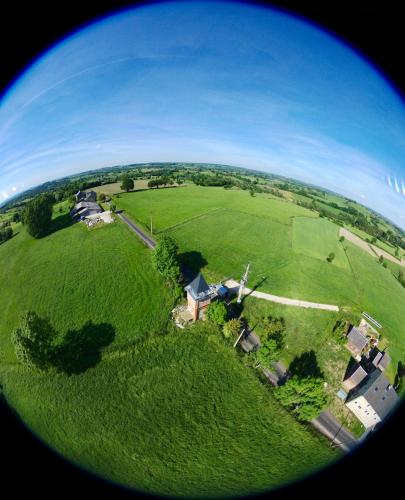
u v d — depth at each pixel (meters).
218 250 83.62
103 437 39.38
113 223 94.75
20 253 81.19
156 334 54.75
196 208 113.38
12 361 50.28
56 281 68.00
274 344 46.25
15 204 130.38
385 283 79.06
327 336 58.22
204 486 34.22
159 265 65.00
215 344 53.25
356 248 95.75
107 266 72.19
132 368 49.00
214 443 39.00
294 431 41.19
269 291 68.12
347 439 41.84
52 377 47.19
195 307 55.41
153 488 33.84
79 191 118.44
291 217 114.69
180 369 49.03
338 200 171.50
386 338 60.09
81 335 54.47
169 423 41.25
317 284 72.69
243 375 48.50
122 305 60.75
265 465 36.72
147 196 126.50
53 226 94.75
